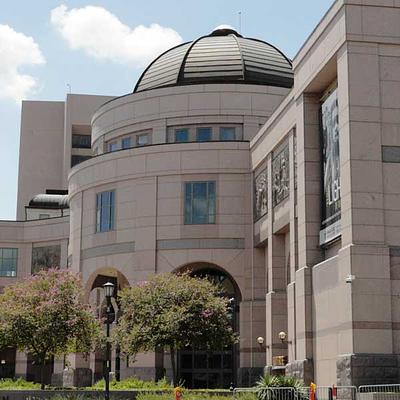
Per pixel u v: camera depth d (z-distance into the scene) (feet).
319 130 117.19
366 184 99.30
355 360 94.22
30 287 131.23
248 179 156.56
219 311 123.44
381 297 96.48
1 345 126.52
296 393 90.89
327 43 108.68
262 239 147.74
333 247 110.11
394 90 101.96
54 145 348.59
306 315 112.88
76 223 173.27
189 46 189.47
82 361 170.50
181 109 173.68
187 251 155.43
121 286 169.78
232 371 157.79
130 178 161.89
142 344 121.90
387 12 103.19
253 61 183.11
